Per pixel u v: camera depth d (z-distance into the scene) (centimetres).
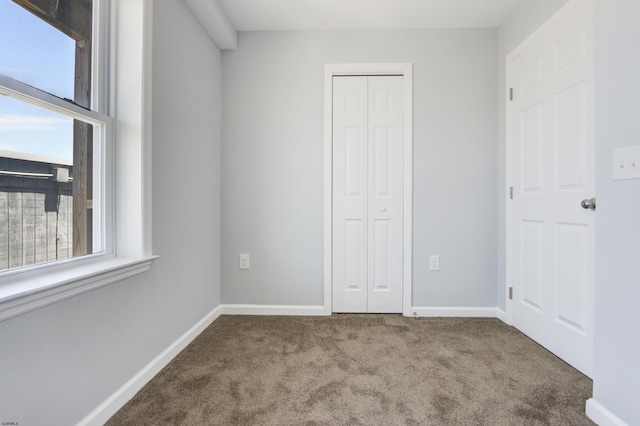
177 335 173
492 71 231
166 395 133
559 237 169
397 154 235
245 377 148
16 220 96
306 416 121
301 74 235
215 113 227
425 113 233
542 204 183
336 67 234
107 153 133
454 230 233
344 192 238
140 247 137
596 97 119
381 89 235
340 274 238
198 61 199
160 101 155
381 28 232
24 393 89
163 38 157
